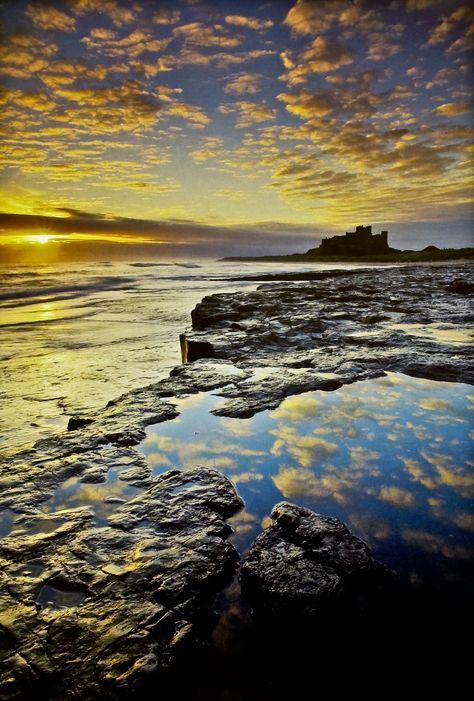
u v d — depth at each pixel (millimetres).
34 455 3910
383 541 2572
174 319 21625
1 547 2586
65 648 1881
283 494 3166
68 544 2611
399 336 9188
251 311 14172
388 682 1721
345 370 6543
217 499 3096
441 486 3182
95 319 21797
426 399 5203
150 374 10883
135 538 2672
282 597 2133
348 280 27016
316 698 1672
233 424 4586
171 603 2141
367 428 4328
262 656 1866
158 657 1838
